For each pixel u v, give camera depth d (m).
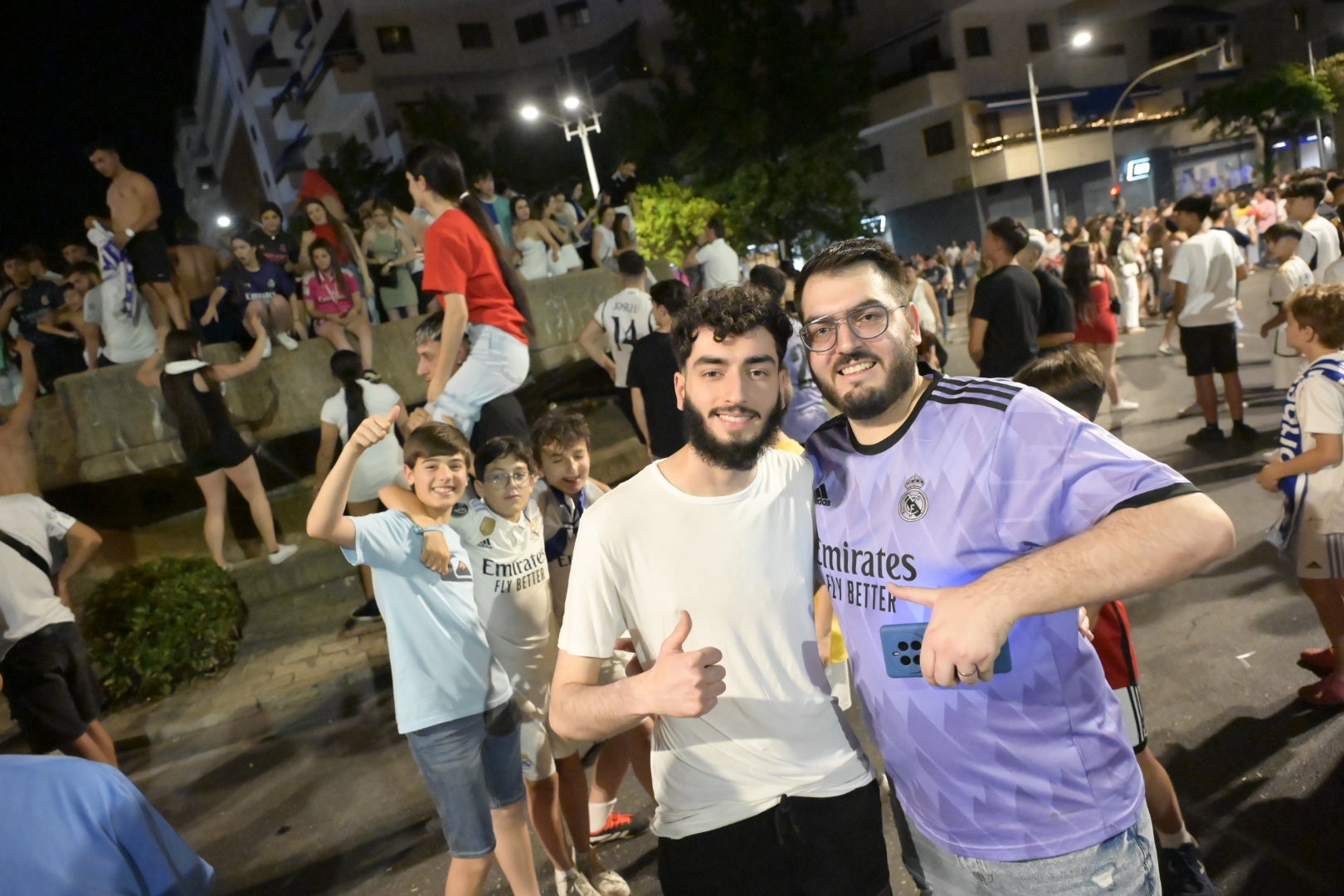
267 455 7.52
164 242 7.09
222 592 5.95
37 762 1.17
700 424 1.76
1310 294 3.27
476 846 2.65
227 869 3.64
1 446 6.56
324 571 6.96
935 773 1.68
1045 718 1.59
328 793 4.15
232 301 7.43
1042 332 5.62
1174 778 3.19
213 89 51.91
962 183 32.66
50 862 1.11
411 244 9.01
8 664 3.96
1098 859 1.60
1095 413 2.66
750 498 1.85
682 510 1.84
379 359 7.87
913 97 32.03
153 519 7.25
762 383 1.74
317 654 5.93
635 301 6.68
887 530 1.68
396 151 35.72
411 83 36.34
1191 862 2.50
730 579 1.83
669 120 25.91
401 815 3.85
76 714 4.12
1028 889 1.63
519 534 2.96
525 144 28.12
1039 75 34.94
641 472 1.93
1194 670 3.88
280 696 5.31
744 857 1.88
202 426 6.39
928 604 1.44
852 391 1.64
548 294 9.08
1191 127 36.56
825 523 1.81
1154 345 11.99
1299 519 3.32
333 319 7.51
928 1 32.97
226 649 5.91
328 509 2.48
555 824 2.95
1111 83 37.53
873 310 1.61
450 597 2.67
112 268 6.91
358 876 3.44
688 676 1.54
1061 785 1.60
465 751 2.65
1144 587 1.34
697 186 24.88
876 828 1.99
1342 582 3.28
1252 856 2.75
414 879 3.36
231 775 4.49
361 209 8.96
